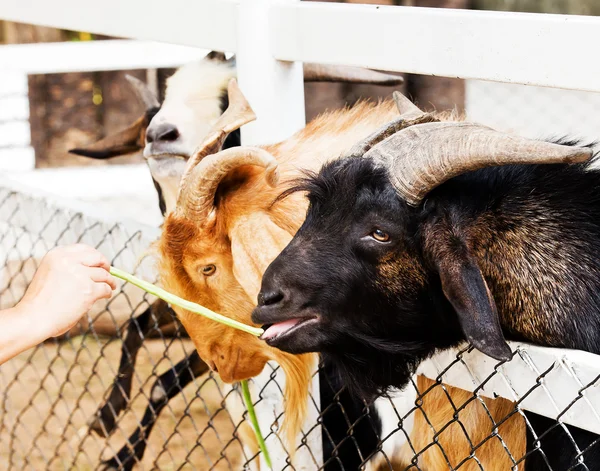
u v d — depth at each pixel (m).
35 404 6.60
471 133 2.52
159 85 7.82
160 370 6.80
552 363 2.31
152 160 5.09
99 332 7.62
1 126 8.68
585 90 2.38
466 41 2.61
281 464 3.46
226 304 3.45
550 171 2.84
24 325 2.35
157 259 3.57
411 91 8.40
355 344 2.88
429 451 3.23
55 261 2.45
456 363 2.65
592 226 2.80
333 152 3.38
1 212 4.92
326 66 5.40
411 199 2.67
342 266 2.75
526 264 2.76
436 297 2.78
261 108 3.24
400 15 2.77
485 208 2.77
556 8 9.42
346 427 3.95
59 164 10.76
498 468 3.05
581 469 2.68
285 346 2.86
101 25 3.88
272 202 3.21
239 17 3.20
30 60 8.18
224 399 3.66
